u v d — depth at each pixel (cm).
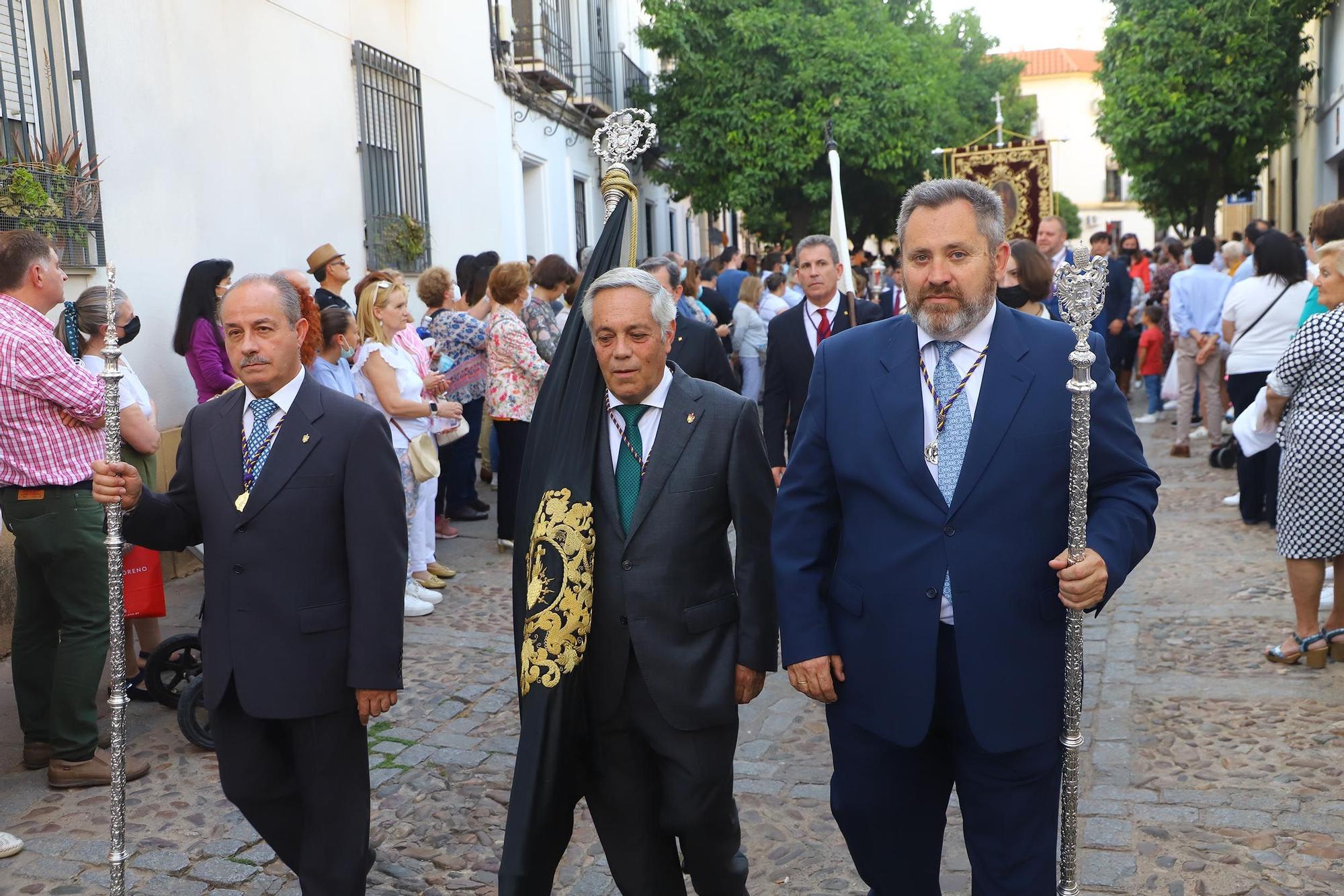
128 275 648
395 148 1012
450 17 1131
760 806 392
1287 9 1819
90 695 408
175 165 693
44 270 402
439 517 808
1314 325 483
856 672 254
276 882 348
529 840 253
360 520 288
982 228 239
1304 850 345
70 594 406
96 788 412
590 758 277
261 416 296
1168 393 1064
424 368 683
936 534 242
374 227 958
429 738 458
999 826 248
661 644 265
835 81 1781
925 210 241
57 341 405
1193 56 1908
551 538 263
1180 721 448
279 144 815
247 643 286
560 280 738
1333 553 489
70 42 607
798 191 1941
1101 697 476
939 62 2348
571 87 1485
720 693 269
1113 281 1082
